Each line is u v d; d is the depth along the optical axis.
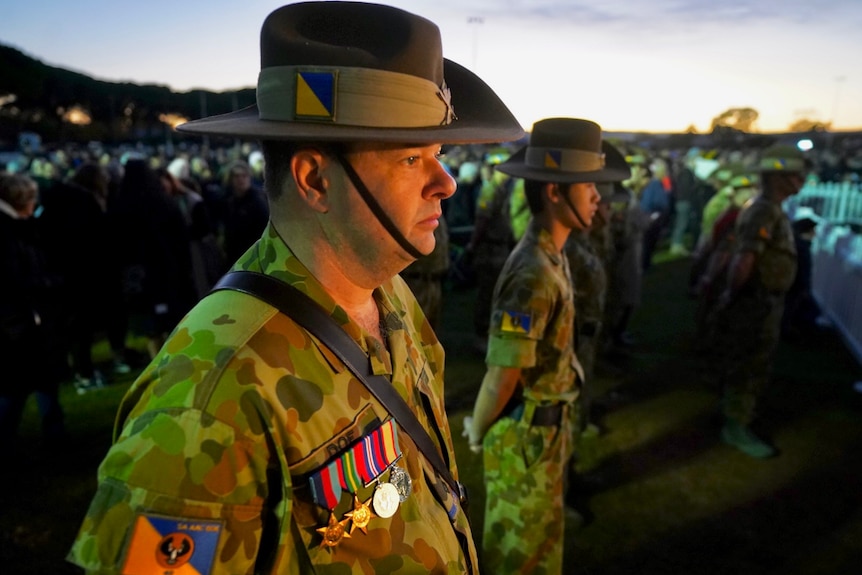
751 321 3.59
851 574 2.70
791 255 3.52
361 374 0.84
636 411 4.31
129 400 0.77
